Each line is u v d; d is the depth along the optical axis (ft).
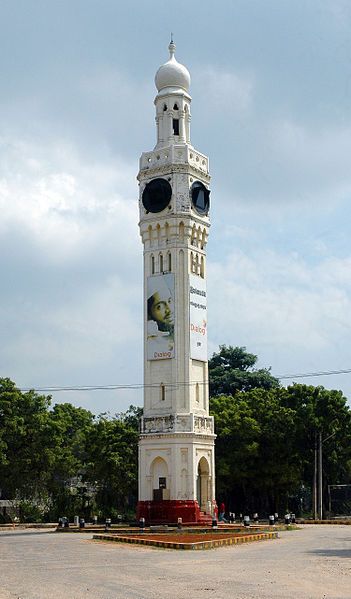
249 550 178.81
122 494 370.53
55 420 379.35
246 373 485.56
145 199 315.99
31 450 361.71
